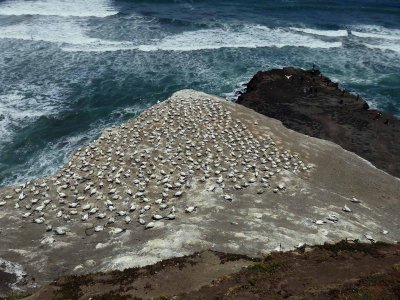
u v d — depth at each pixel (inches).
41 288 792.9
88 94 2105.1
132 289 748.6
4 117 1866.4
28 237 1031.0
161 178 1251.8
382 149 1640.0
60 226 1073.5
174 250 910.4
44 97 2053.4
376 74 2405.3
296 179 1289.4
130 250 937.5
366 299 609.0
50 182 1270.9
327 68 2474.2
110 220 1075.9
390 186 1348.4
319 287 677.3
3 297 802.2
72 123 1875.0
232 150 1408.7
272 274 748.6
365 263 796.6
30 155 1648.6
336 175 1360.7
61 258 944.3
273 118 1761.8
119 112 1974.7
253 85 2132.1
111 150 1400.1
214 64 2464.3
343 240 916.0
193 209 1103.0
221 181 1231.5
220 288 716.7
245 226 1024.9
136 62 2450.8
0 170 1556.3
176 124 1544.0
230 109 1696.6
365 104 1962.4
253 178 1269.7
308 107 1929.1
